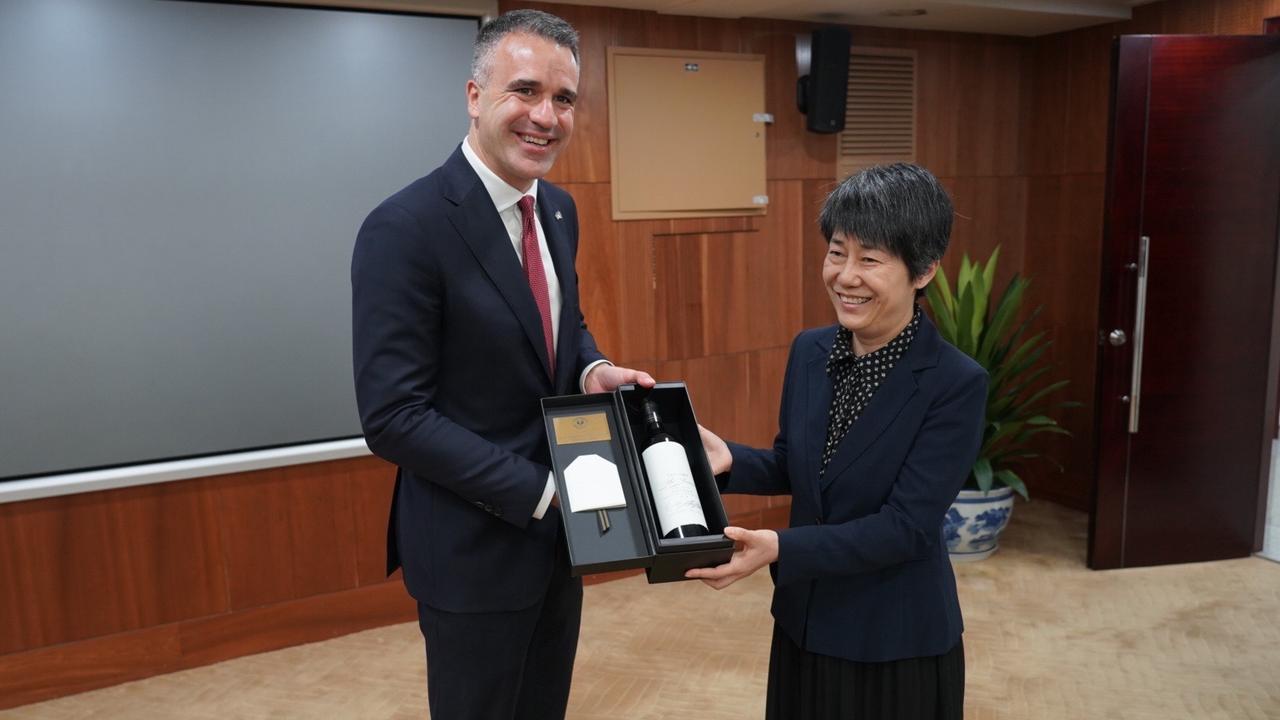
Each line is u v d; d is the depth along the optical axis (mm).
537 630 2041
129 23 3152
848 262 1476
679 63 4098
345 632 3760
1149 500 4207
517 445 1820
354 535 3734
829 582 1567
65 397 3211
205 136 3303
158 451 3369
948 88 4805
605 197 4039
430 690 1932
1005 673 3307
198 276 3354
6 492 3121
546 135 1711
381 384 1671
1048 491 5230
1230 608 3803
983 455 4414
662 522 1574
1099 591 4000
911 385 1522
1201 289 4109
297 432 3588
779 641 1688
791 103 4414
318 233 3523
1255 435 4266
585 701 3182
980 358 4340
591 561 1582
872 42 4562
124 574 3363
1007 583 4109
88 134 3143
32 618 3242
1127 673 3293
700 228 4266
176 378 3365
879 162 4676
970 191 4957
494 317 1747
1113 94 3943
